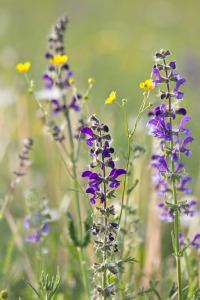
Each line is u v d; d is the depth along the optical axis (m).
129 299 5.79
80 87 14.00
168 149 5.07
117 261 5.00
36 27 25.86
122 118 13.01
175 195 5.13
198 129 12.15
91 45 23.02
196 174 10.13
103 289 4.89
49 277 7.44
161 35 24.70
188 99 14.13
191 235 7.44
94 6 29.53
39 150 11.56
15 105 13.01
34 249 8.36
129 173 6.57
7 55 17.80
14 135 12.47
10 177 10.25
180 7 29.00
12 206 9.34
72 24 27.80
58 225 8.62
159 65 5.03
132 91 16.45
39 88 13.77
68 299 7.53
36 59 17.81
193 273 6.46
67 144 9.10
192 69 14.95
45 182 10.08
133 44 23.09
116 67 19.77
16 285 7.79
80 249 6.69
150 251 7.65
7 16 27.38
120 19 28.02
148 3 29.72
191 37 24.14
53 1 30.09
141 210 8.63
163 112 4.98
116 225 4.91
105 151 4.83
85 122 7.18
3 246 8.40
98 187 5.04
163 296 6.71
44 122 7.49
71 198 9.08
